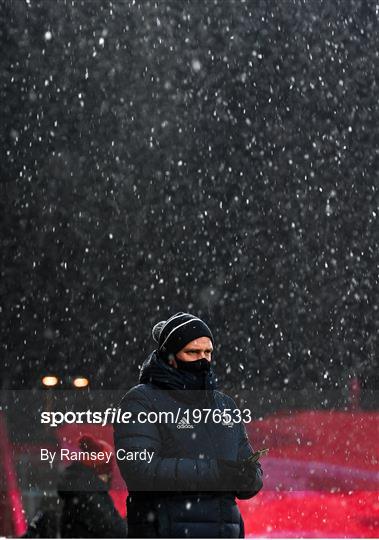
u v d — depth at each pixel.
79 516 8.62
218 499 6.78
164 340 7.28
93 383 64.38
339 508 20.38
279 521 20.44
